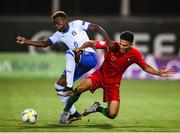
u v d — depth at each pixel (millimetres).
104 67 35375
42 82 75188
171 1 96188
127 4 90000
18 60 82188
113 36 83625
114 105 35125
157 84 75188
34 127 35312
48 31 83562
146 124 37812
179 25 83875
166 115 43469
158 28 83875
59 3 93938
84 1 97875
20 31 83500
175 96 60219
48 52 83625
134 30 83750
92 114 42438
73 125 36500
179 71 82188
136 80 80500
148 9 96250
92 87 35406
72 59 35344
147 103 53000
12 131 33500
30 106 49031
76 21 36531
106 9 98125
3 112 44250
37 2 96812
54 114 43219
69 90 35344
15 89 65625
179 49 84062
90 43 34656
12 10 96250
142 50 83938
